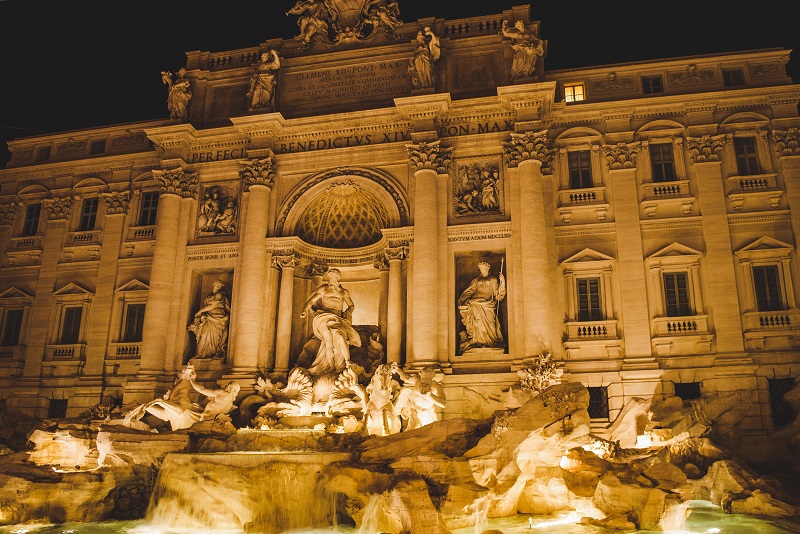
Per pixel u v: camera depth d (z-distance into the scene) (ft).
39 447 83.92
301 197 109.81
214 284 110.73
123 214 122.11
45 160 130.31
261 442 79.41
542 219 98.17
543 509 71.15
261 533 66.74
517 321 97.14
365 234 114.93
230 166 114.52
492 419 78.28
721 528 63.10
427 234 100.83
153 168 123.65
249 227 107.86
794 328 95.20
